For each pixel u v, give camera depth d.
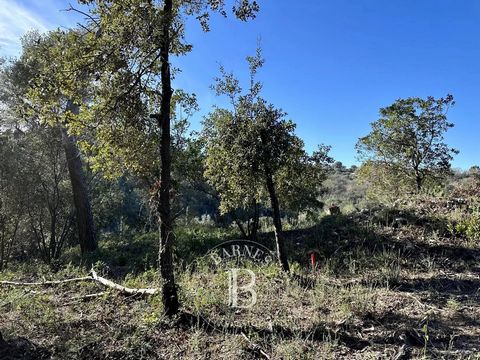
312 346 4.22
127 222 27.17
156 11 4.81
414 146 16.45
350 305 5.20
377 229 9.37
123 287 6.48
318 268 7.74
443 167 16.20
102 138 5.45
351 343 4.34
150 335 4.59
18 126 16.81
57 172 17.86
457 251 7.66
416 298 5.56
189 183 13.61
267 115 6.91
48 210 18.92
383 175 17.45
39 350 4.28
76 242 22.27
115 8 4.57
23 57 14.49
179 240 12.06
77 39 4.70
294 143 7.16
